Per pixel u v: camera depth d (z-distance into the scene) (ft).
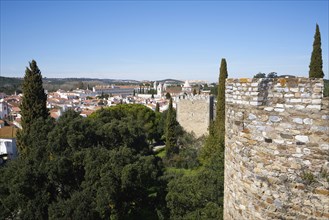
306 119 17.94
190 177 79.51
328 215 17.46
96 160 78.33
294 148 18.38
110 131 105.29
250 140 20.61
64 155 83.35
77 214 65.05
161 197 87.86
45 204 70.95
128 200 82.58
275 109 19.03
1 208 69.97
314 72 82.53
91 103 387.34
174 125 153.17
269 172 19.40
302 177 18.15
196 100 175.94
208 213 60.39
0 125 198.59
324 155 17.49
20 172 73.41
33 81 103.40
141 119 190.60
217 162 82.84
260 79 19.67
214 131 114.01
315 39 82.28
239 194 22.03
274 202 19.21
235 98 22.31
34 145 88.53
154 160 104.37
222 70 109.91
